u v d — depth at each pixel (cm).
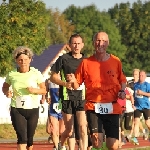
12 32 4138
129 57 11800
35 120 1422
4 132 3488
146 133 2886
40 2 4328
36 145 2614
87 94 1255
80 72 1262
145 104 2447
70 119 1560
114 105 1242
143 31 12012
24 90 1411
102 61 1252
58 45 6078
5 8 4150
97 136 1237
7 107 3991
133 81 2447
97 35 1242
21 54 1416
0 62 4088
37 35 4322
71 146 1596
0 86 3994
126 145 2536
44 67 5769
